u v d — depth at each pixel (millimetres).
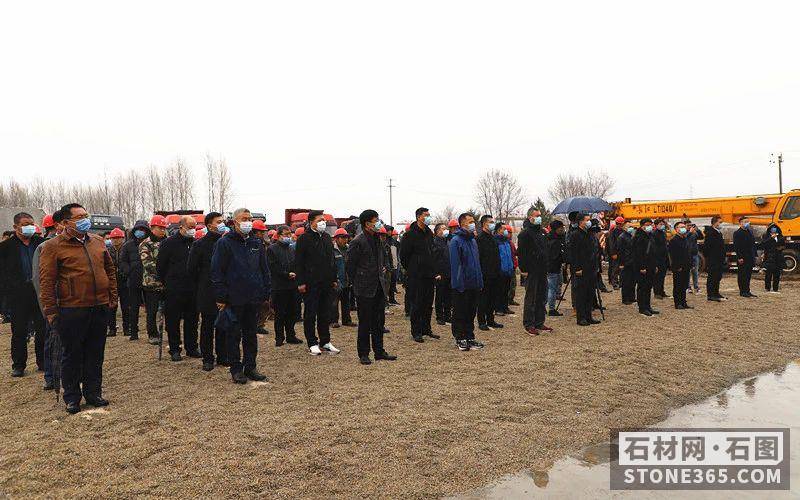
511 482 3992
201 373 6984
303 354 8047
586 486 3941
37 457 4328
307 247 7879
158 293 8414
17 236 7062
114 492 3746
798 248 19156
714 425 5184
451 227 11992
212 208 45188
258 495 3746
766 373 6992
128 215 49469
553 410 5488
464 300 8141
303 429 4895
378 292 7465
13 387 6586
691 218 22266
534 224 9359
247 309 6496
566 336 9094
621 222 15648
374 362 7465
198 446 4523
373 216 7387
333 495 3760
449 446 4590
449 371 6918
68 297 5398
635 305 12555
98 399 5711
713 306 12297
